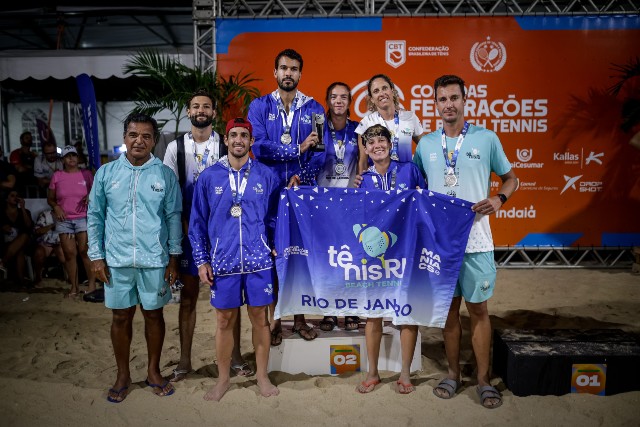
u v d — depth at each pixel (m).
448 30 7.54
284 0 7.92
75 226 6.55
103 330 5.35
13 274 7.61
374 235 3.58
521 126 7.64
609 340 3.84
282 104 4.11
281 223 3.59
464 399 3.57
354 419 3.32
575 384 3.57
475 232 3.47
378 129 3.58
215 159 3.94
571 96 7.60
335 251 3.62
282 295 3.61
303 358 4.04
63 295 6.76
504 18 7.53
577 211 7.73
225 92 7.07
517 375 3.57
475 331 3.57
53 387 3.88
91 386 3.91
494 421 3.28
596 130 7.62
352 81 7.62
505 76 7.59
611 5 7.64
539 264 7.88
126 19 12.95
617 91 7.48
